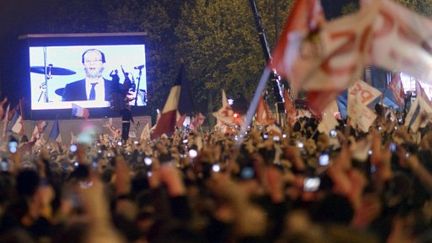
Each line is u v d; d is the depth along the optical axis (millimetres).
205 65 163875
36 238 20672
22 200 22156
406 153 32438
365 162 27547
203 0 164625
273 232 18328
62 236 14492
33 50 126688
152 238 19656
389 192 22641
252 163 29281
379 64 28672
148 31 169500
